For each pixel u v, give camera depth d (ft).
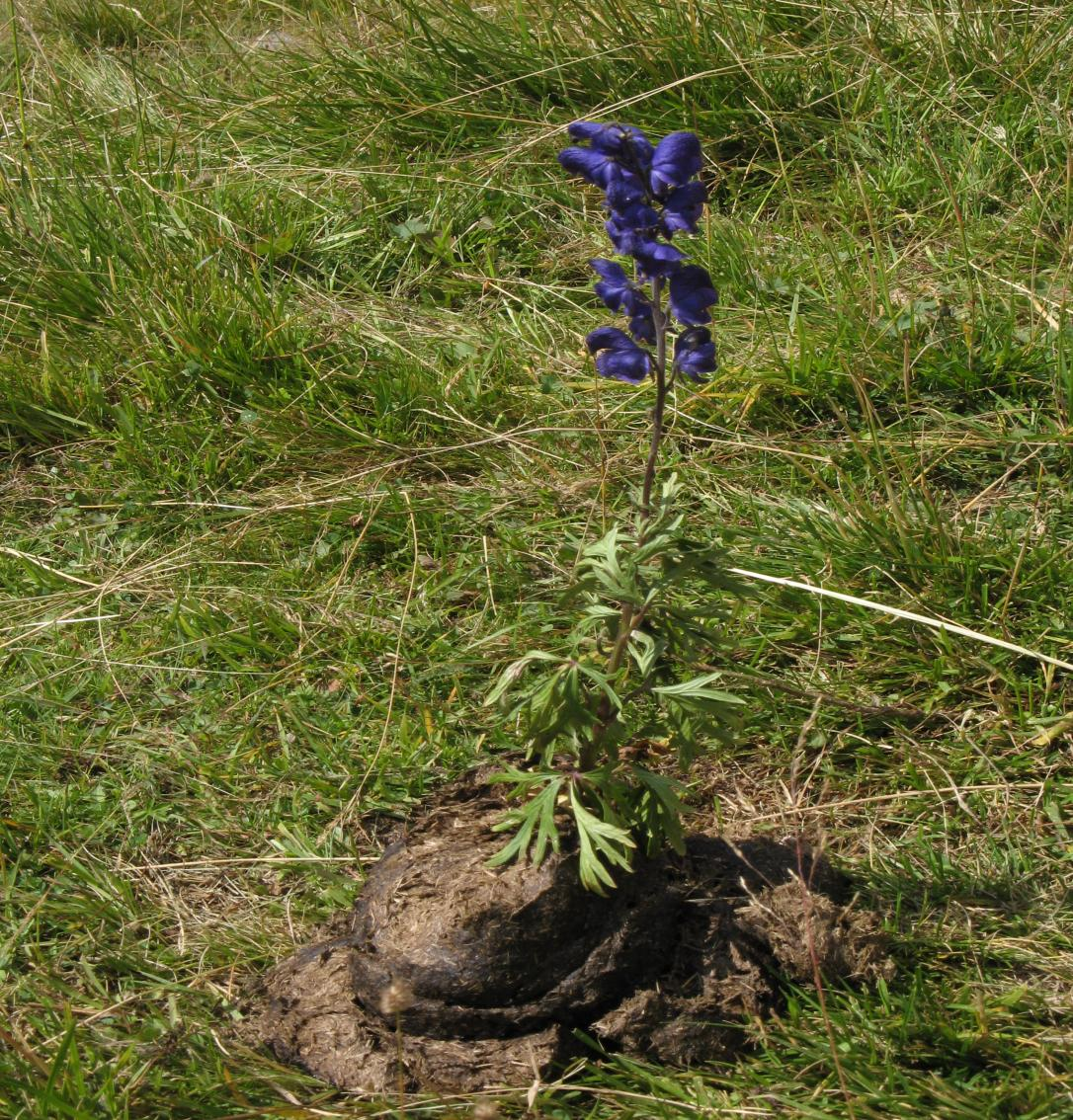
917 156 15.21
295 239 15.15
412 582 10.71
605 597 7.42
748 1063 7.17
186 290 14.05
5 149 17.11
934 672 9.62
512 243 15.33
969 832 8.66
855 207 14.82
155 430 12.78
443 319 14.19
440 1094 6.96
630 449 12.11
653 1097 6.93
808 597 10.30
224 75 19.77
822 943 7.43
